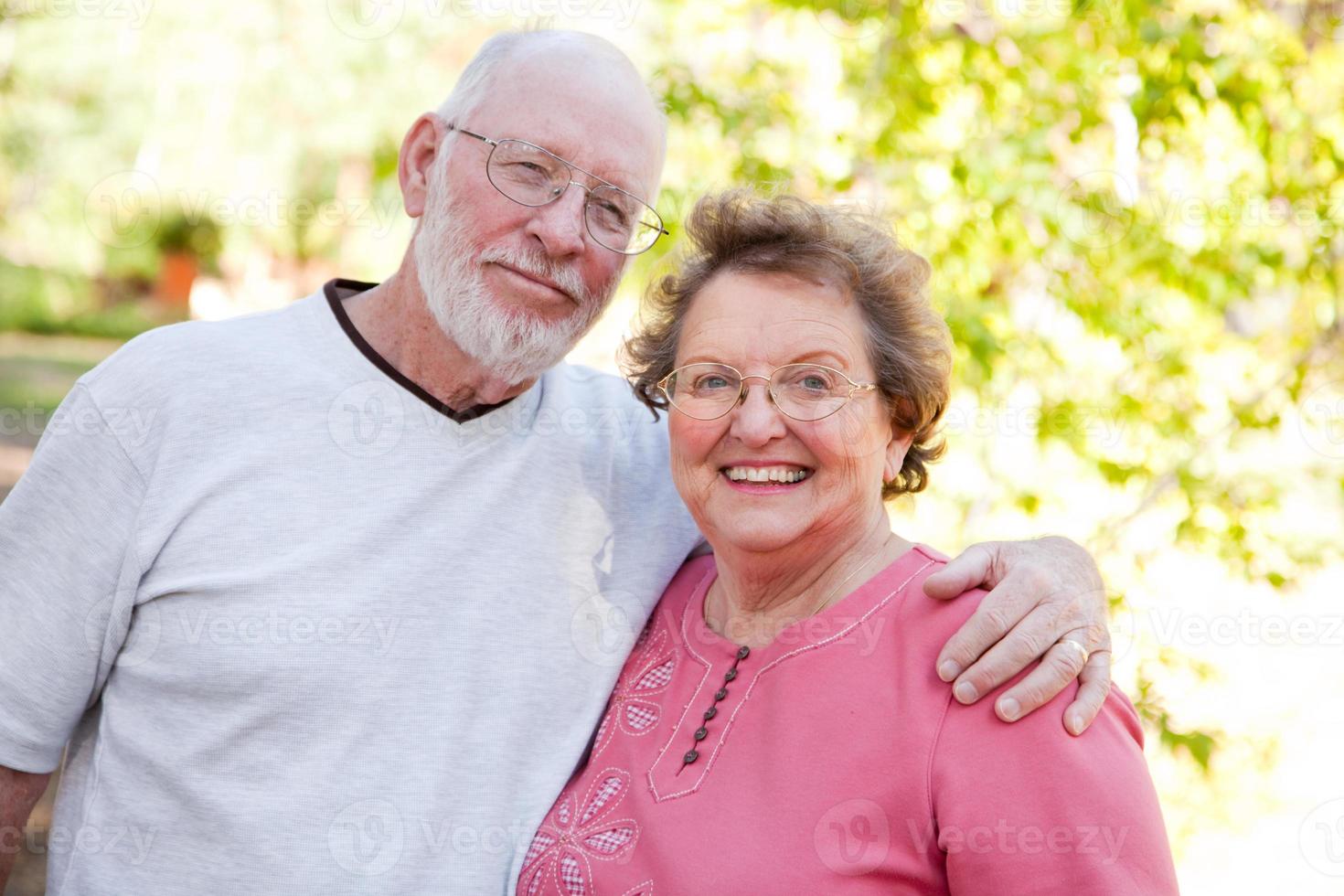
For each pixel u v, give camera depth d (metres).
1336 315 3.63
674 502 2.15
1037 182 3.54
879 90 3.57
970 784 1.56
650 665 1.96
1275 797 4.08
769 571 1.84
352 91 7.63
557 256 1.92
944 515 3.70
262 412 1.90
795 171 3.58
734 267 1.81
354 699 1.81
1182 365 3.61
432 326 1.95
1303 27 3.58
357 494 1.90
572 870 1.74
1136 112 3.43
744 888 1.60
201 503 1.86
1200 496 3.52
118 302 12.40
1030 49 3.53
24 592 1.87
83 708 1.94
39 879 3.67
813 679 1.73
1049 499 3.70
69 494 1.87
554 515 2.02
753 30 3.90
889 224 1.88
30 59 8.87
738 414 1.76
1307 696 4.95
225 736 1.80
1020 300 3.85
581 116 1.93
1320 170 3.52
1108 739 1.59
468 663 1.88
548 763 1.89
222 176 8.52
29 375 10.48
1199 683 3.63
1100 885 1.46
